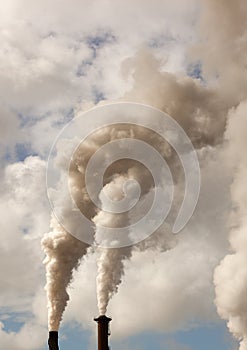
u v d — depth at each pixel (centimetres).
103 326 5656
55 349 6059
